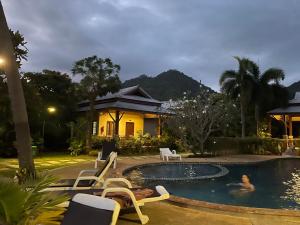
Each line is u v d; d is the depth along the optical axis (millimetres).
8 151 17609
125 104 26328
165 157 16938
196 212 5895
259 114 31797
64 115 24688
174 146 23625
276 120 35531
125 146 20594
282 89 30688
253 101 30375
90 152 19422
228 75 30188
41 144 20375
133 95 30906
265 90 29922
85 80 21234
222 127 21297
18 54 13875
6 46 6895
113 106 23750
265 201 8672
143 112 25375
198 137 19953
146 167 14555
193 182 11047
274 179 12617
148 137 22859
